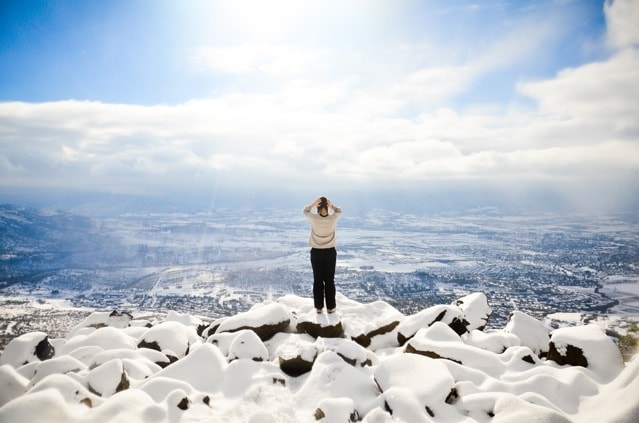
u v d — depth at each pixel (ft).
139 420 12.44
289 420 13.84
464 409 14.24
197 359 18.13
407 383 15.24
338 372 16.90
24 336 19.58
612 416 12.73
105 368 15.85
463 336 22.74
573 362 18.24
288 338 21.09
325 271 23.47
